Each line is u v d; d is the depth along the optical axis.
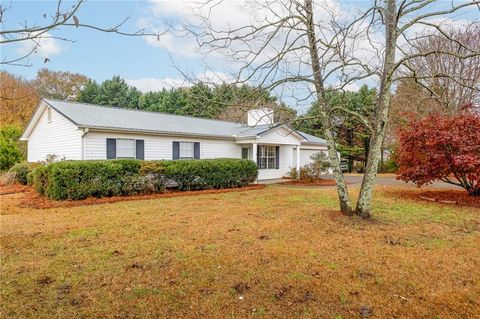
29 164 14.35
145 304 3.05
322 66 6.16
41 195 10.62
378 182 17.19
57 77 34.53
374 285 3.49
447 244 5.07
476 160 8.84
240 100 6.20
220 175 13.90
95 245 4.98
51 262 4.20
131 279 3.64
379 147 6.74
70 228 6.12
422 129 10.12
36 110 15.10
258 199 10.34
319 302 3.10
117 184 10.76
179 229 6.02
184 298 3.18
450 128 9.73
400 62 5.96
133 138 13.58
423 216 7.31
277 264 4.11
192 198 10.68
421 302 3.11
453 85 13.48
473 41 13.03
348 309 2.97
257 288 3.40
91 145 12.42
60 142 13.83
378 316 2.85
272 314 2.87
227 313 2.89
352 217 6.86
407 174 10.41
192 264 4.11
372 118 8.26
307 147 23.55
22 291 3.33
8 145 17.52
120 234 5.66
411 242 5.16
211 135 16.09
